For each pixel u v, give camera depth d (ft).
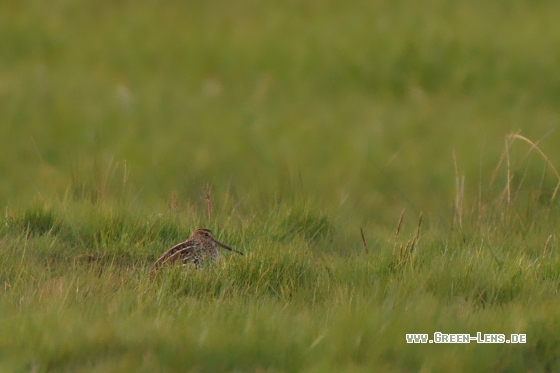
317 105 215.72
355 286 84.69
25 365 63.72
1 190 149.79
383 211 144.66
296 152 178.40
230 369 65.62
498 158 162.61
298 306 80.48
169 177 157.48
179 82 232.73
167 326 70.54
